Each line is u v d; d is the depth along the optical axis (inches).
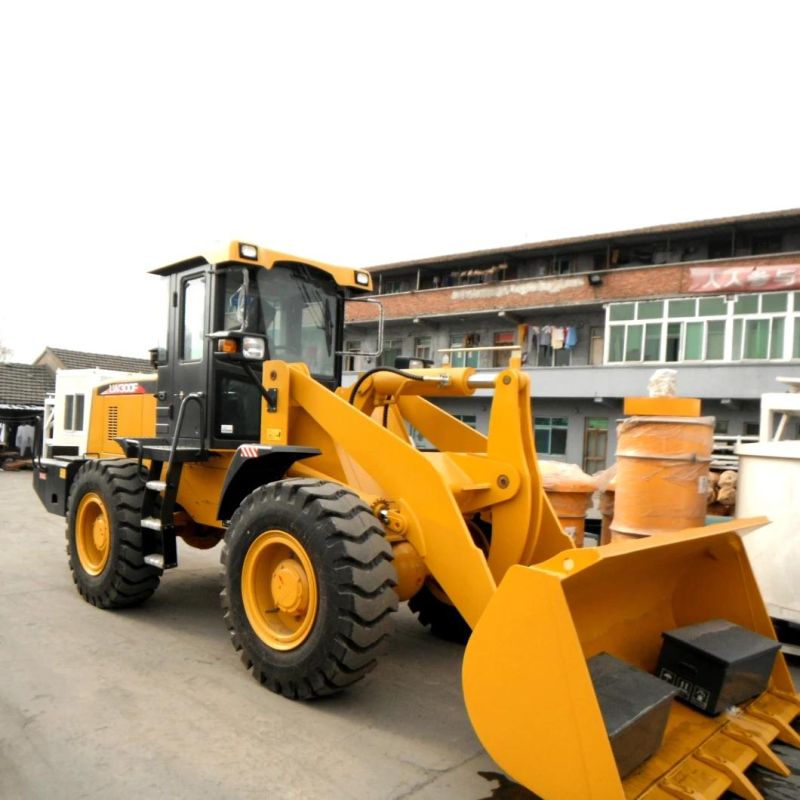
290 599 147.3
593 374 970.1
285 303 200.7
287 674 146.6
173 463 191.5
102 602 213.9
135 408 279.1
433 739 135.4
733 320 892.6
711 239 1000.2
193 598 235.5
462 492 156.1
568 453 1021.2
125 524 205.3
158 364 218.8
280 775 119.3
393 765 124.3
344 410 164.2
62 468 265.6
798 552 194.9
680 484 202.7
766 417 260.4
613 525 215.0
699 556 149.8
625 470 211.0
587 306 1022.4
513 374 159.8
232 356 174.4
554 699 100.3
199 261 199.3
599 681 113.2
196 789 113.9
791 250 948.6
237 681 160.4
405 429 203.0
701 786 106.8
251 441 199.5
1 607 217.5
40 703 145.8
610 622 135.8
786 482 198.1
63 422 520.7
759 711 132.5
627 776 105.2
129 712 142.4
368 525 142.6
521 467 156.5
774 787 114.5
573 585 114.9
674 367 906.7
